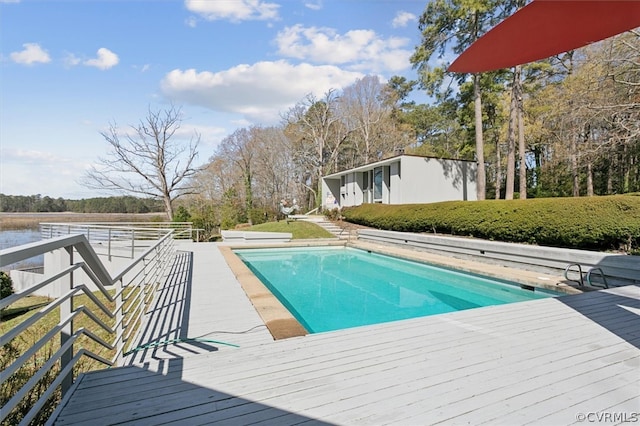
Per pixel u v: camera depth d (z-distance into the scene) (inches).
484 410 72.6
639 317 135.6
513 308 148.6
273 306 171.8
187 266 300.2
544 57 128.0
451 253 346.6
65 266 76.3
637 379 86.3
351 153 1200.8
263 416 70.4
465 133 898.1
